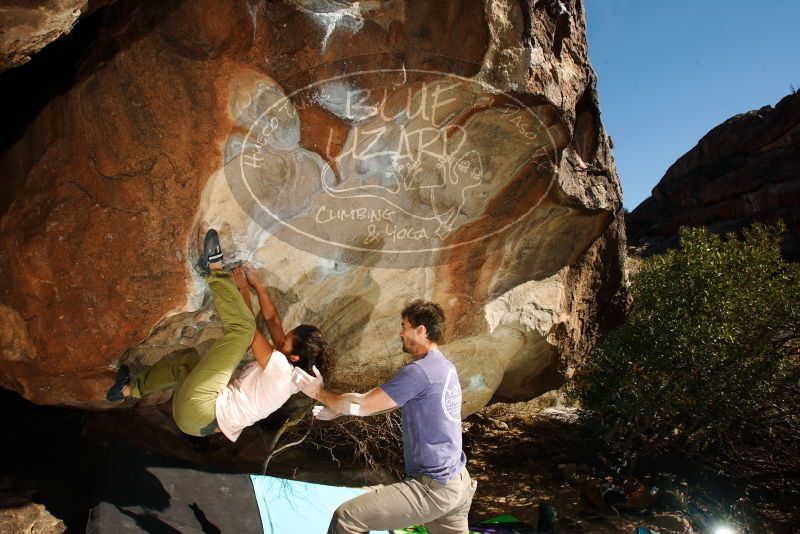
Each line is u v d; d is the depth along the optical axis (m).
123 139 3.35
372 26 3.74
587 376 7.86
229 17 3.35
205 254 3.25
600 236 5.75
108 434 4.50
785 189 22.39
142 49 3.30
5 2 2.34
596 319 6.37
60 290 3.45
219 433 5.32
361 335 4.95
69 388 3.81
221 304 3.22
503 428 8.41
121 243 3.45
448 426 3.08
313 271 4.34
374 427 5.79
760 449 7.75
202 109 3.43
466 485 3.16
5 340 3.55
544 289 5.59
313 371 3.21
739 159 25.39
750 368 7.25
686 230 8.25
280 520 4.11
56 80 3.41
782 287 7.52
